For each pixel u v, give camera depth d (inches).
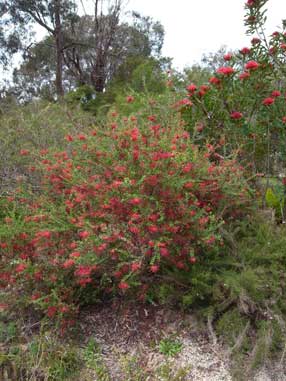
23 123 197.6
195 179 110.0
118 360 98.9
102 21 641.0
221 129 149.3
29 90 742.5
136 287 108.9
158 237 98.3
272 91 138.3
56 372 95.0
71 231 109.7
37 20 653.9
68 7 660.1
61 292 106.7
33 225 118.0
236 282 99.4
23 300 107.8
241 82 137.6
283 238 113.3
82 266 95.6
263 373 90.6
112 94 454.9
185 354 97.7
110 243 99.3
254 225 121.6
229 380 90.8
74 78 756.6
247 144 147.2
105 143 116.9
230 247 113.0
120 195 101.3
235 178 116.0
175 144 113.8
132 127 123.9
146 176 101.0
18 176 163.0
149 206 99.4
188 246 102.2
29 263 106.1
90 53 693.3
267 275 104.4
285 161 150.1
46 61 731.4
